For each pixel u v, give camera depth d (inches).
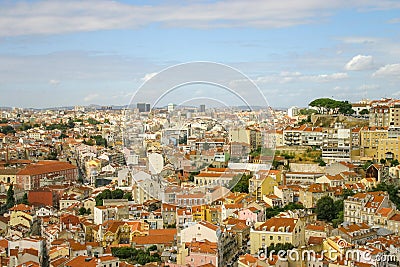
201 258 7352.4
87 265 7327.8
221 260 7578.7
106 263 7436.0
